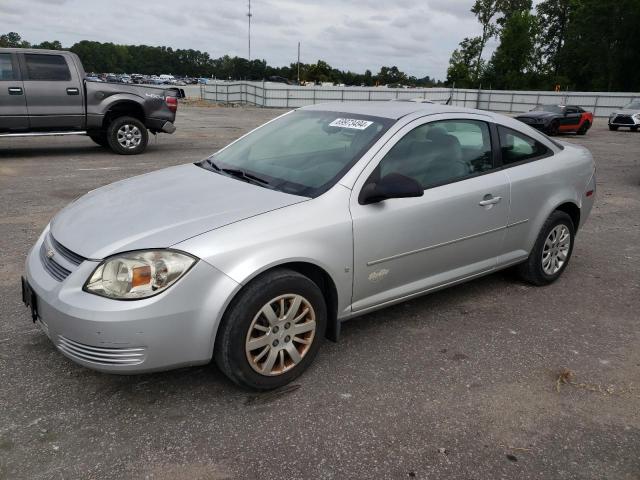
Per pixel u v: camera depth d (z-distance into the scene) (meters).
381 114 3.82
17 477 2.37
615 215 7.60
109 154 11.66
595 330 3.96
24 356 3.31
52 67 10.49
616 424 2.88
